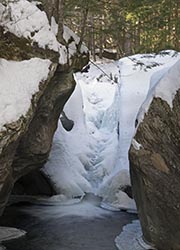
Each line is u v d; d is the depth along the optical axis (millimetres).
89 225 10016
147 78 16062
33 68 7465
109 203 11805
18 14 7574
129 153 8133
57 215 10867
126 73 16922
